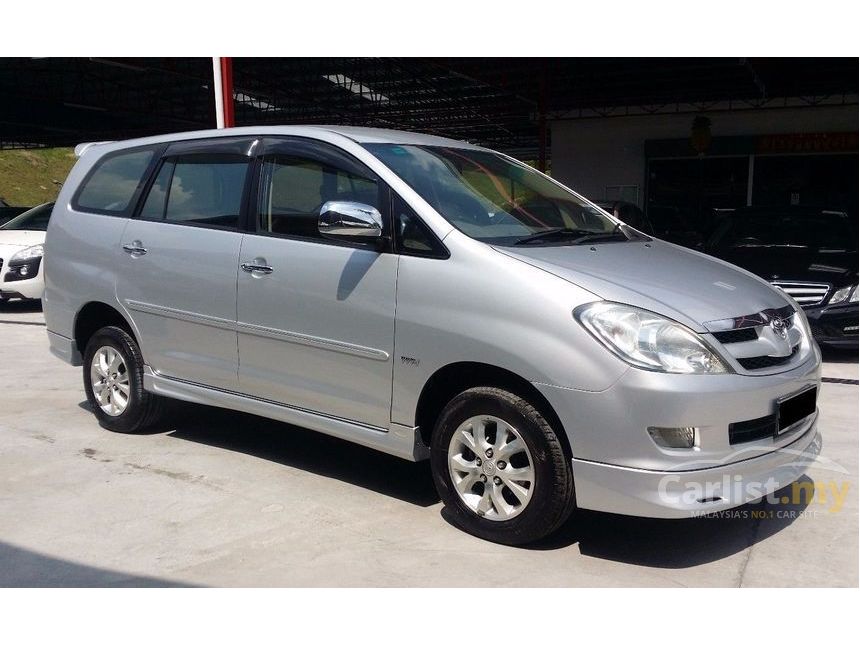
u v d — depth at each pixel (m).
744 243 9.01
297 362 4.54
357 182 4.37
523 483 3.79
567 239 4.34
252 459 5.14
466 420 3.93
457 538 3.99
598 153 20.28
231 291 4.79
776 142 18.17
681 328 3.52
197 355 5.06
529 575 3.62
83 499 4.48
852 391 6.65
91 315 5.81
